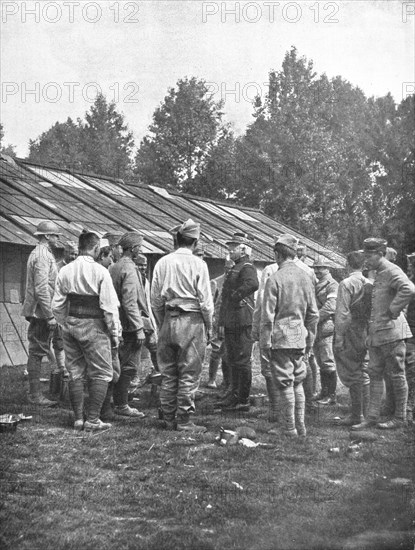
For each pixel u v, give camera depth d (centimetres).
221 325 563
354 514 311
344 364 480
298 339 443
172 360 477
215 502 321
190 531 289
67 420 482
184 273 474
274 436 441
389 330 465
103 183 1051
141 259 605
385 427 446
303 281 450
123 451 404
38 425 468
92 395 466
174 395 475
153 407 557
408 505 318
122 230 902
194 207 1163
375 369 470
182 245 486
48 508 312
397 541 301
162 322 485
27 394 542
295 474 355
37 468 367
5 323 640
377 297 473
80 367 476
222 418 506
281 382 445
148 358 711
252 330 521
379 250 480
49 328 547
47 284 541
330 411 518
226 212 1181
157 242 952
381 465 363
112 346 477
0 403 520
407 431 433
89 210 933
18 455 390
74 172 998
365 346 479
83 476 357
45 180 923
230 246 580
